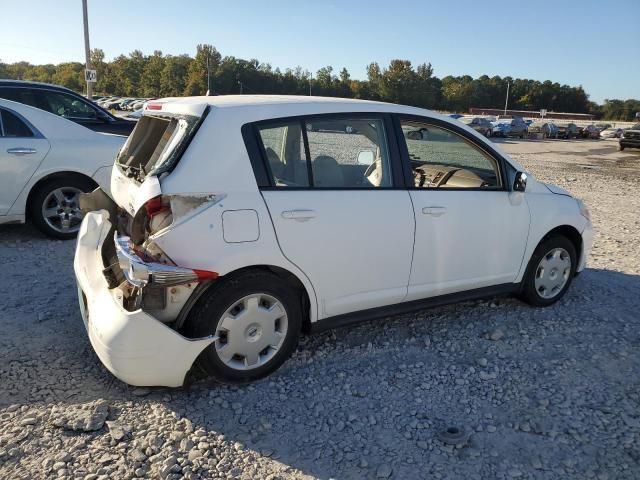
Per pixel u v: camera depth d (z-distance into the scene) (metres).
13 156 6.12
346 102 3.76
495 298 5.05
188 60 105.19
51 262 5.74
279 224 3.34
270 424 3.11
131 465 2.74
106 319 3.13
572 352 4.05
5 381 3.42
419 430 3.09
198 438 2.96
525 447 2.97
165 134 3.49
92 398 3.28
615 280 5.68
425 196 3.92
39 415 3.09
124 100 66.56
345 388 3.49
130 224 3.49
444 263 4.07
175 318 3.28
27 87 9.18
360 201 3.64
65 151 6.41
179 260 3.09
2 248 6.17
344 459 2.85
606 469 2.81
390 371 3.72
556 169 18.67
